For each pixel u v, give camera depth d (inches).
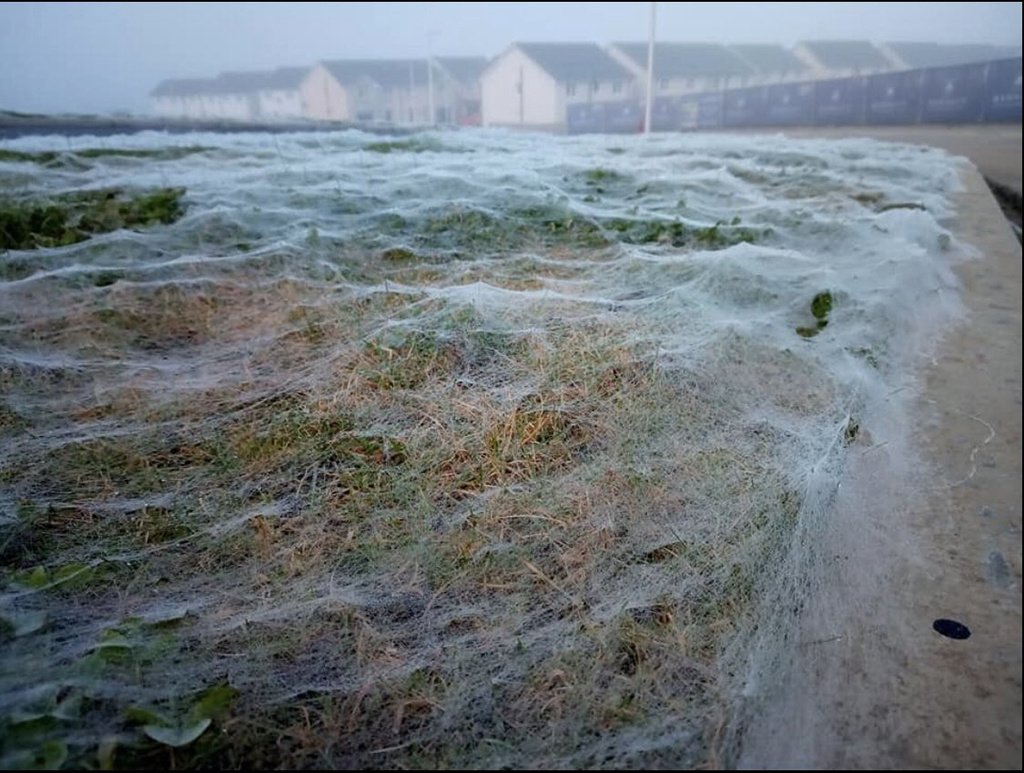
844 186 201.2
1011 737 42.2
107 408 88.4
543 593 58.5
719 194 185.6
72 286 119.0
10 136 252.7
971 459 71.5
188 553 64.7
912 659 48.2
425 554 63.2
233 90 1878.7
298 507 70.2
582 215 152.6
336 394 87.5
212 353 101.5
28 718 44.7
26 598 58.8
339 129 361.7
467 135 335.0
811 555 59.6
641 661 51.1
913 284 119.0
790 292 117.4
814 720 44.6
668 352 93.9
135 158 207.6
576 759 44.3
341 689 50.3
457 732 46.8
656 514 66.8
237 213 151.9
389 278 121.3
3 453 79.1
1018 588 53.9
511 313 103.4
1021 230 225.5
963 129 649.0
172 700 48.0
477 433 78.4
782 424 80.8
